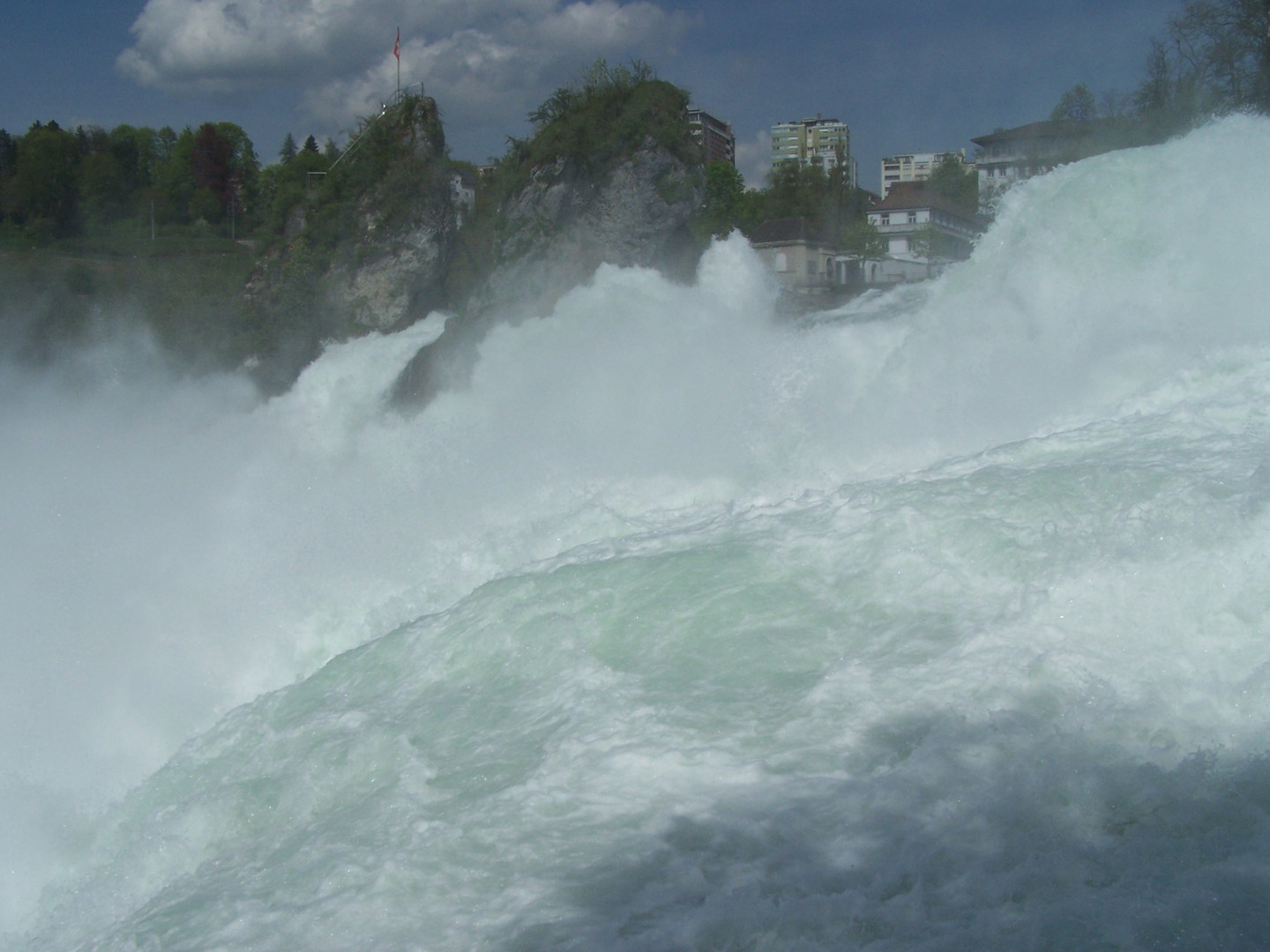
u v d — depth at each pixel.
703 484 10.30
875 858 4.07
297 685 8.03
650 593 7.01
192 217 65.56
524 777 5.25
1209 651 4.84
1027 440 7.84
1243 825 3.84
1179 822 3.93
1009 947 3.49
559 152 20.06
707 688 5.67
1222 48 30.88
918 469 8.39
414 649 7.66
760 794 4.62
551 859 4.51
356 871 4.82
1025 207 10.18
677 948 3.81
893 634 5.73
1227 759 4.19
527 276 20.19
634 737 5.31
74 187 59.25
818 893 3.94
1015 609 5.55
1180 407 7.65
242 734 7.50
